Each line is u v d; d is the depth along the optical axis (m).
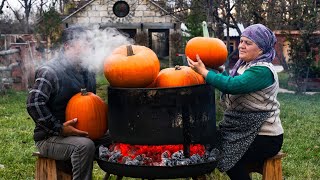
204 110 3.76
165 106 3.59
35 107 3.93
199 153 3.97
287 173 6.13
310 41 17.27
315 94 16.86
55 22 16.86
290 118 10.65
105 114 4.16
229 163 4.05
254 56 4.07
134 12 21.47
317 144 7.81
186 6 15.77
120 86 3.80
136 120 3.64
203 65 3.92
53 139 4.06
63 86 4.07
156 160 3.82
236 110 4.15
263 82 3.94
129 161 3.72
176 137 3.63
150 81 3.82
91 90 4.41
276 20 17.19
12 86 16.36
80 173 3.96
